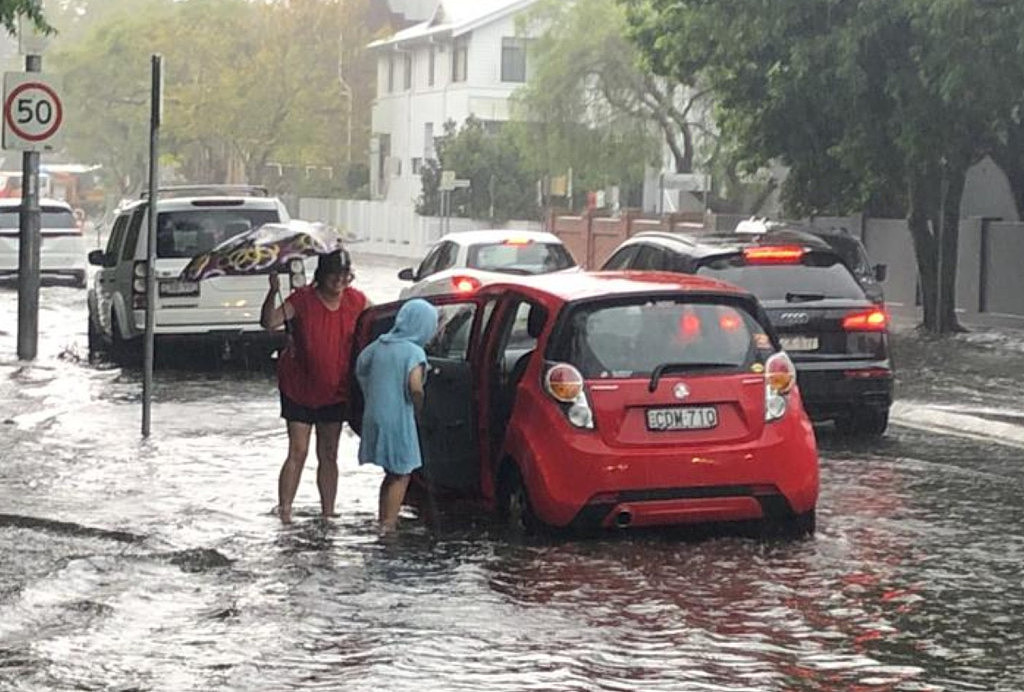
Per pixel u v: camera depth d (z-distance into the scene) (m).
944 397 28.02
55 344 36.22
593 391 15.21
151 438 22.00
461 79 99.06
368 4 113.56
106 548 15.22
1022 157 42.81
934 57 36.91
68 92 120.00
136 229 31.27
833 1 39.31
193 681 11.20
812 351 22.05
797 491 15.52
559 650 11.97
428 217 92.31
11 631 12.38
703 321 15.62
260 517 16.81
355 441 22.27
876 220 48.97
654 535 15.91
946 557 15.08
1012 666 11.61
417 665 11.57
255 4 110.12
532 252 30.80
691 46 42.50
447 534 16.05
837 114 40.34
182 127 107.56
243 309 30.98
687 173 72.62
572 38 76.38
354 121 112.00
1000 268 44.00
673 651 11.95
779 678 11.29
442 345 17.69
